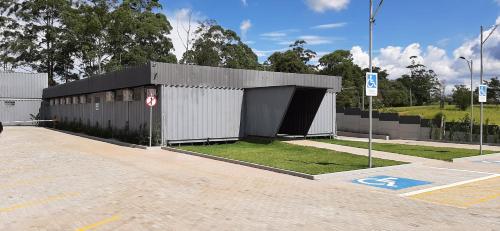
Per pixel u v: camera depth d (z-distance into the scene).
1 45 64.75
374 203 8.95
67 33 63.28
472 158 17.48
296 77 25.92
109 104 27.45
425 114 48.53
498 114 45.53
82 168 13.76
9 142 23.61
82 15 61.56
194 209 8.20
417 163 15.32
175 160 15.95
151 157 16.88
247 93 23.98
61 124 38.50
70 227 6.96
